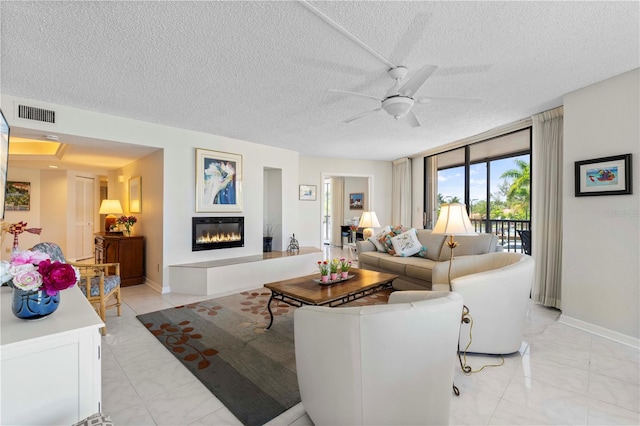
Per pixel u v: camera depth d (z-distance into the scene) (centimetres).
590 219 289
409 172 672
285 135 467
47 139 356
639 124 253
